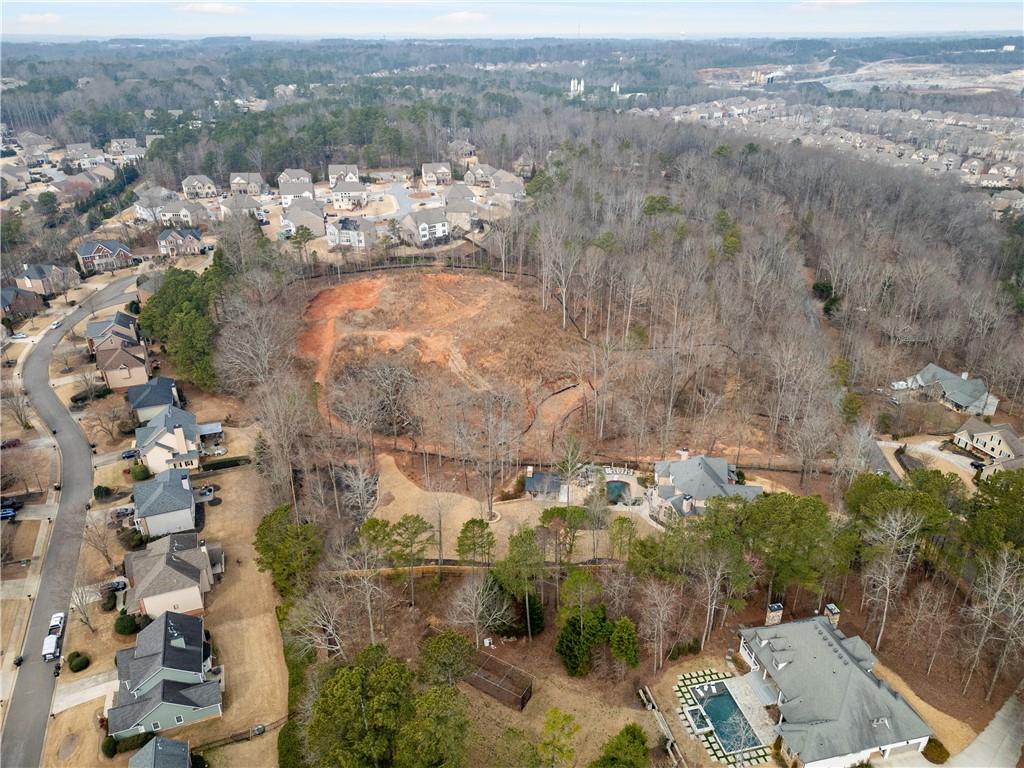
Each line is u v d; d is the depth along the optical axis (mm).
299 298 128250
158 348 132750
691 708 61750
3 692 66438
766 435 104750
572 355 116938
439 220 169625
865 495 73750
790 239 157000
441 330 120750
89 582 79125
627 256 137750
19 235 179000
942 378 118188
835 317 133125
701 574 67625
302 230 145625
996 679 63375
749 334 120812
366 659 57312
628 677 65000
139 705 62062
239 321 110688
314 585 72812
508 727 60094
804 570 65312
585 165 198875
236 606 76000
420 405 107688
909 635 67562
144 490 87625
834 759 55406
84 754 60688
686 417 107875
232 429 107875
